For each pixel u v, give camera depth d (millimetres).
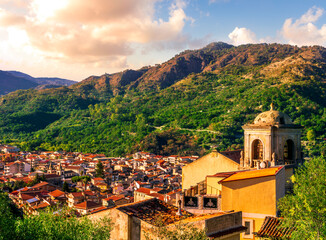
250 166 38750
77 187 151750
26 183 148375
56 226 22812
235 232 22562
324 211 24594
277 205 27562
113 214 24719
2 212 27609
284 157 41469
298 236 24062
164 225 22375
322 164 28500
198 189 34688
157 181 158500
